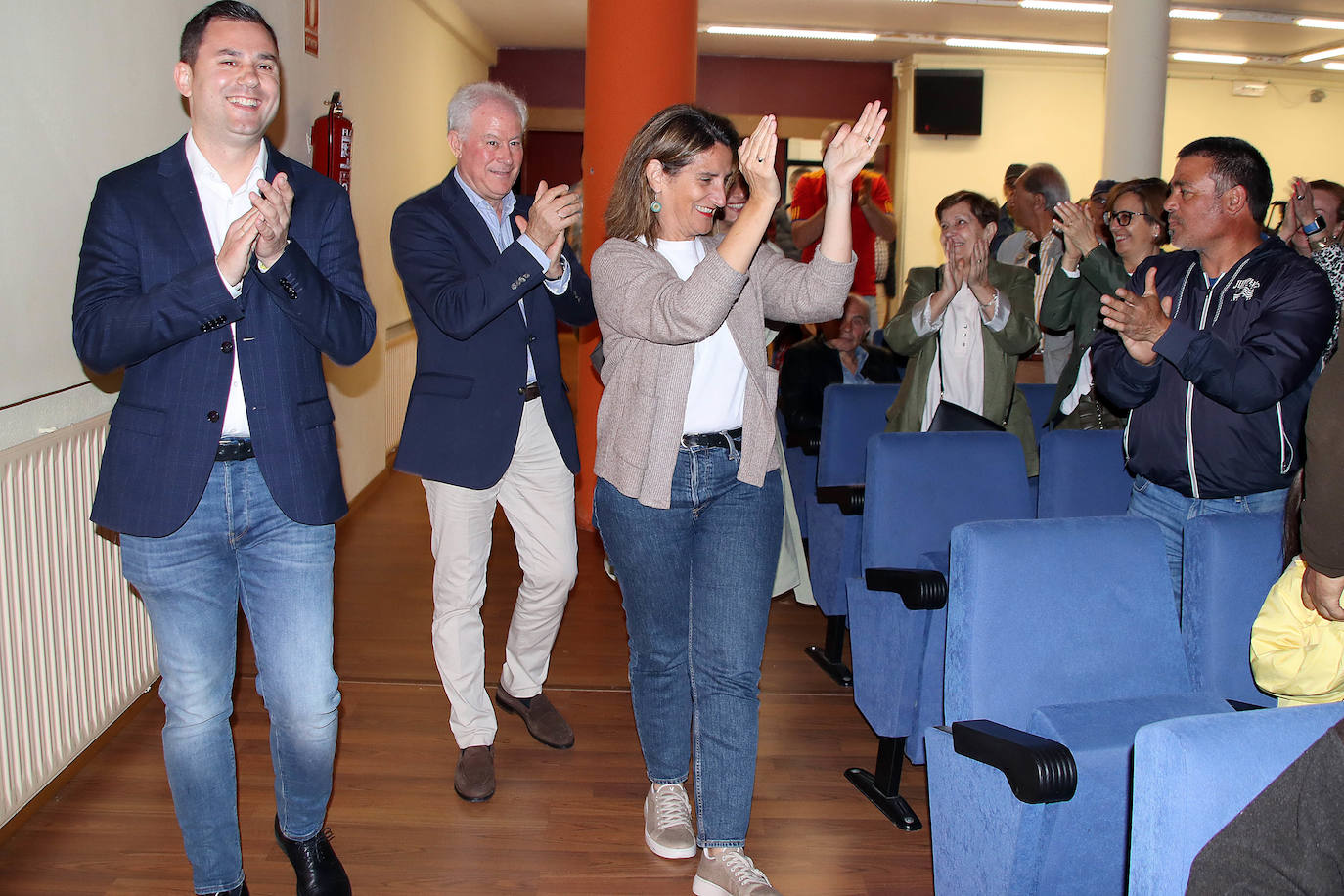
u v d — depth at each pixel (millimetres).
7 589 2209
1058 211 3295
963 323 3336
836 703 3256
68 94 2525
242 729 2922
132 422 1793
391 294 6125
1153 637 1983
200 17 1757
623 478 2053
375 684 3260
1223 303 2365
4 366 2291
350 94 5156
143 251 1776
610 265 2033
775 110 11062
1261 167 2336
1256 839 1041
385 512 5324
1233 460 2305
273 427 1840
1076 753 1675
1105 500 2883
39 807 2463
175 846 2338
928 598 2350
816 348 4273
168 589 1832
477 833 2436
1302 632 1649
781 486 2154
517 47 10508
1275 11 8406
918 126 10742
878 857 2404
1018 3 8359
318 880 2064
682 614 2180
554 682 3332
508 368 2467
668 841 2342
